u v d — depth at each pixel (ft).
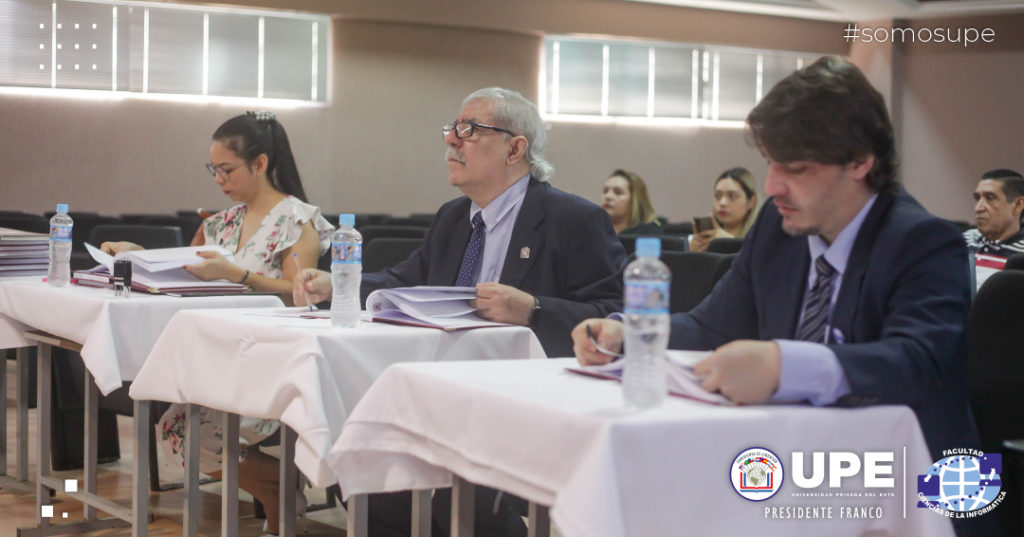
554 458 3.32
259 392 5.16
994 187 12.93
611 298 6.42
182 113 28.40
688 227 19.31
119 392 8.45
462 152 6.72
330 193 30.63
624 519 3.09
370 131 30.99
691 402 3.53
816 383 3.45
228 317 5.69
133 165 27.91
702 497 3.25
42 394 7.69
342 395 4.91
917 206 4.08
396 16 30.42
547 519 4.21
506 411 3.60
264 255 8.65
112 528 7.78
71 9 26.86
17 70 26.43
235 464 5.71
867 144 3.86
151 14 27.78
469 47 32.01
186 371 5.81
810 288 4.29
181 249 7.86
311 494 9.14
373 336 5.03
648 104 35.24
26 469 8.73
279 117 29.76
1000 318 4.91
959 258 3.91
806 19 36.65
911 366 3.57
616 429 3.10
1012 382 4.81
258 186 8.92
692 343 4.78
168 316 6.84
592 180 34.65
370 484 4.33
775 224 4.58
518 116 6.75
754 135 3.99
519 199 6.85
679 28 34.60
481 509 6.03
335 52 30.30
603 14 33.27
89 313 6.77
